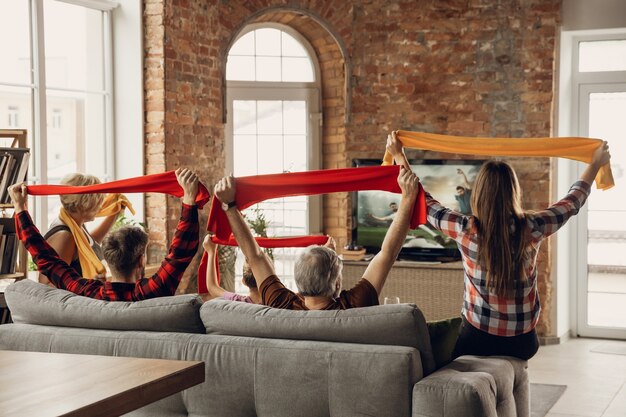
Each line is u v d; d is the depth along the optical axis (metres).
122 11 6.35
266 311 3.01
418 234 7.20
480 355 3.27
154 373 2.29
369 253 7.46
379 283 3.08
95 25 6.30
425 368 2.86
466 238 3.22
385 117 7.36
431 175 7.25
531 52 7.08
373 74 7.36
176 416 3.06
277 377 2.88
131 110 6.37
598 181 3.37
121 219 6.29
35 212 5.83
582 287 7.53
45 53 5.89
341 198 7.68
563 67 7.15
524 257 3.17
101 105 6.35
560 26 7.05
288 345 2.89
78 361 2.44
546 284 7.13
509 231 3.17
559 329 7.25
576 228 7.52
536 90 7.09
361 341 2.85
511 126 7.15
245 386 2.93
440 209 3.32
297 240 4.19
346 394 2.78
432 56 7.26
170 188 3.38
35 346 3.19
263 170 7.68
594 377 6.00
